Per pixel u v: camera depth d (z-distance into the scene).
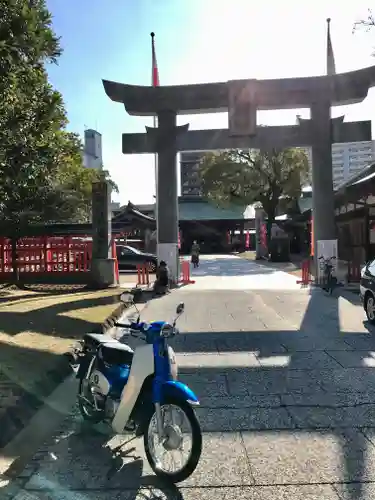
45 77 9.69
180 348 8.14
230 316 11.28
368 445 4.22
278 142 17.44
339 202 23.84
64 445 4.41
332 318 10.85
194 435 3.60
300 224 44.34
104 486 3.63
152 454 3.86
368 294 10.31
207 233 59.06
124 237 40.09
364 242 24.41
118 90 17.42
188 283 18.91
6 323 9.29
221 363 7.16
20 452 4.25
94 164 86.06
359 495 3.40
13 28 7.69
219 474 3.76
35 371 6.06
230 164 39.03
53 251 18.70
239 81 16.97
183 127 17.67
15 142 9.09
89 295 14.41
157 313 11.84
